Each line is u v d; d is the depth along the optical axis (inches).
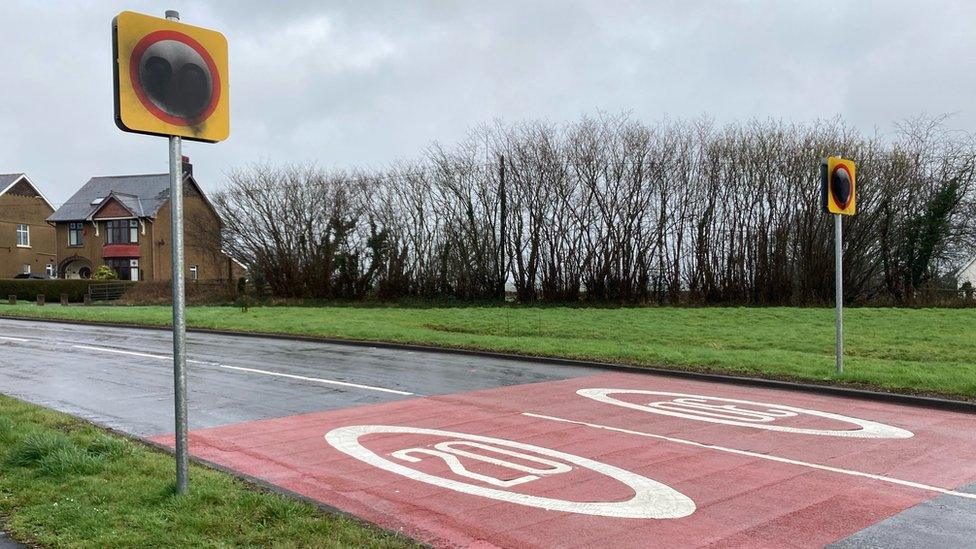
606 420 360.5
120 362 596.1
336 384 482.0
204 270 2085.4
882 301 1466.5
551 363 594.6
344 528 187.0
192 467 250.4
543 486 244.8
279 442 315.0
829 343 721.0
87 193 2292.1
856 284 1501.0
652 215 1501.0
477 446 304.5
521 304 1491.1
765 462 277.4
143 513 194.7
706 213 1492.4
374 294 1599.4
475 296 1550.2
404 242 1589.6
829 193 474.6
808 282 1486.2
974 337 789.2
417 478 255.9
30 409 350.6
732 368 519.2
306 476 260.4
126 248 2124.8
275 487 232.7
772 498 232.2
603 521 209.6
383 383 486.6
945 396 403.9
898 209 1504.7
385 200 1594.5
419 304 1502.2
